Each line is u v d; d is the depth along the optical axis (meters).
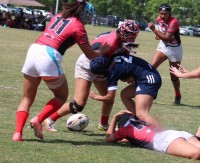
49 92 25.05
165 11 24.55
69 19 14.38
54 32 14.32
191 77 15.19
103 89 17.00
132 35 15.64
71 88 27.27
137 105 15.23
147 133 14.72
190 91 30.64
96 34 87.00
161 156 13.91
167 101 25.89
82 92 16.44
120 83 30.89
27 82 14.52
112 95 15.48
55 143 14.82
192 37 147.25
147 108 15.22
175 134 14.27
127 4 195.75
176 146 13.96
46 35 14.38
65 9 14.45
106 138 15.57
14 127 16.56
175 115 21.77
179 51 25.28
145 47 69.31
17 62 37.34
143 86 15.27
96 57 14.65
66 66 37.84
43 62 14.10
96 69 16.08
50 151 13.76
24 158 12.87
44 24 88.12
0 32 73.50
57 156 13.28
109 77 15.51
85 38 14.30
